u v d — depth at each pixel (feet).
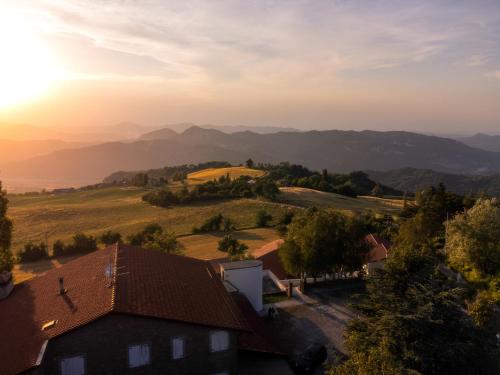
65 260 277.23
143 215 405.39
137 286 71.56
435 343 60.18
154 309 64.95
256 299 109.91
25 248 279.90
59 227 376.68
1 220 111.55
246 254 203.51
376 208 417.69
